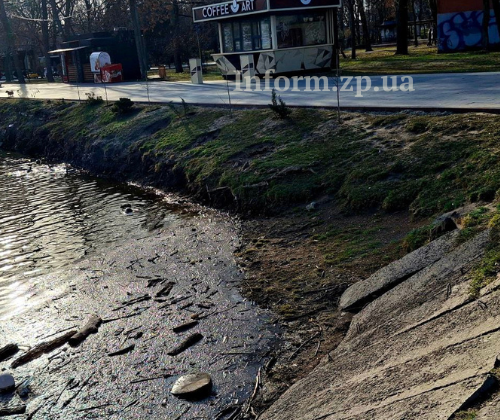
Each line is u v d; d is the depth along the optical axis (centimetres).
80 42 4206
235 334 715
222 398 598
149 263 984
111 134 2003
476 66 2256
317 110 1497
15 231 1305
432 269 668
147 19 5116
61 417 601
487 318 505
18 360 713
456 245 711
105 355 704
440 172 989
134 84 3425
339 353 607
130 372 664
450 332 521
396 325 595
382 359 542
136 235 1171
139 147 1783
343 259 858
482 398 409
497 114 1130
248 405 581
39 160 2303
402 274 708
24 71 6525
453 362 468
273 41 2658
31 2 6325
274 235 1027
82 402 621
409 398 451
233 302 797
